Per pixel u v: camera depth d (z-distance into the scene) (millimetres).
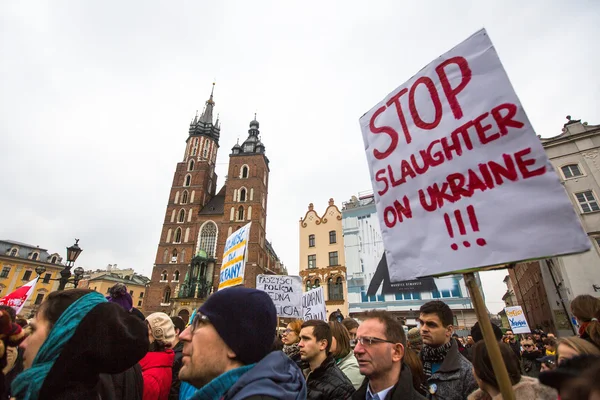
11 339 1800
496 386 2225
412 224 2184
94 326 1745
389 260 2244
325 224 32062
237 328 1570
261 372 1430
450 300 23641
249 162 50938
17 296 6758
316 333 3551
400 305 25312
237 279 6891
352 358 4305
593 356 893
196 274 41250
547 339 8031
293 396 1396
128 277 66625
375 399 2424
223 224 46125
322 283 29547
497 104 1938
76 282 11086
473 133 2000
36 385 1584
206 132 59625
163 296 42000
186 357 1629
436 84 2283
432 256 2002
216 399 1389
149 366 3057
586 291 15922
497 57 2021
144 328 1969
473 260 1792
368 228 29078
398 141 2447
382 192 2459
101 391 2092
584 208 17438
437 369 3365
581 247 1471
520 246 1645
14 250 50625
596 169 17797
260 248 45750
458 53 2209
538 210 1646
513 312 11367
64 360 1637
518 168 1778
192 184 51719
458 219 1938
